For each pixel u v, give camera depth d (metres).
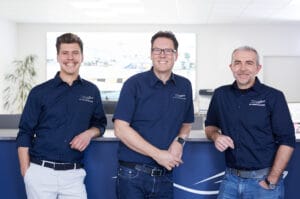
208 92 5.07
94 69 9.02
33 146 2.14
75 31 9.00
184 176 2.43
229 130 2.07
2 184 2.50
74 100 2.15
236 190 2.06
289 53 8.95
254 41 8.96
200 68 9.02
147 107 1.97
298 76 9.03
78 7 7.11
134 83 2.00
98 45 9.01
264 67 9.09
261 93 2.03
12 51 8.77
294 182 2.38
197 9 7.21
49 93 2.11
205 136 2.39
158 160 1.89
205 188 2.43
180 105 2.03
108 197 2.45
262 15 7.79
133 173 1.96
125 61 9.03
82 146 2.12
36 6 7.01
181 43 8.95
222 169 2.41
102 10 7.38
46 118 2.11
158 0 6.48
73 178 2.14
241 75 2.03
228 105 2.08
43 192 2.07
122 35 8.98
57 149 2.09
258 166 2.00
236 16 7.92
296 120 3.02
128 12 7.57
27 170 2.10
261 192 2.00
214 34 8.97
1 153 2.49
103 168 2.44
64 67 2.14
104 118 2.37
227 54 8.98
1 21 8.20
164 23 8.87
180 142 2.01
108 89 9.03
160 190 2.00
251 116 2.01
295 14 7.64
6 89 8.40
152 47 1.99
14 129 3.09
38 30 9.01
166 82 2.02
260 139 2.00
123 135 1.93
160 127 1.97
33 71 8.75
